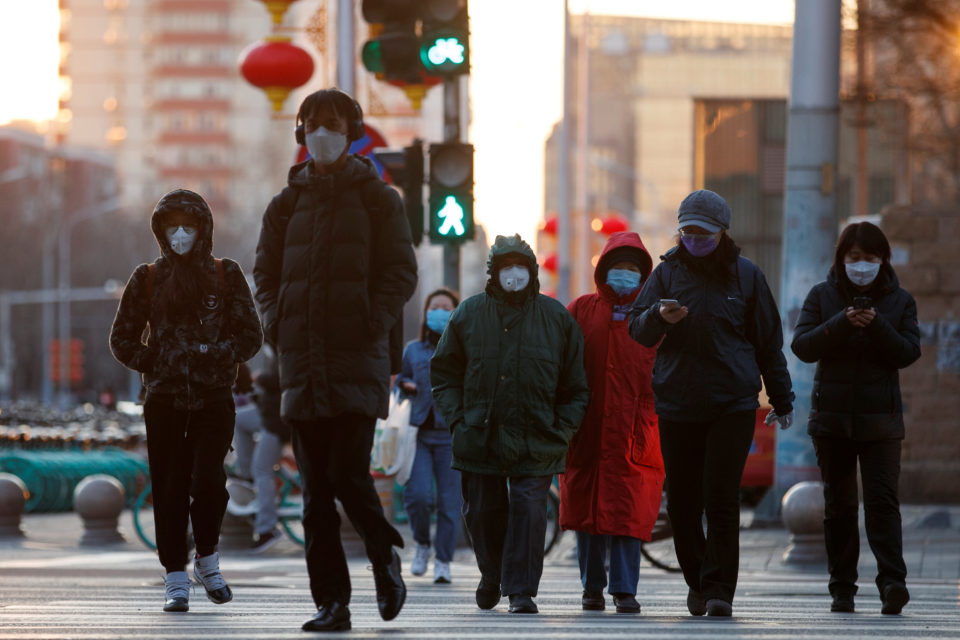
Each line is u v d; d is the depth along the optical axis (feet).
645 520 77.71
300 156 146.30
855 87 266.57
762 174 313.53
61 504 224.74
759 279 74.13
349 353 61.52
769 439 207.21
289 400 61.82
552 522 136.87
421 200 138.00
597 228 401.90
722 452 72.84
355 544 142.31
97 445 251.60
